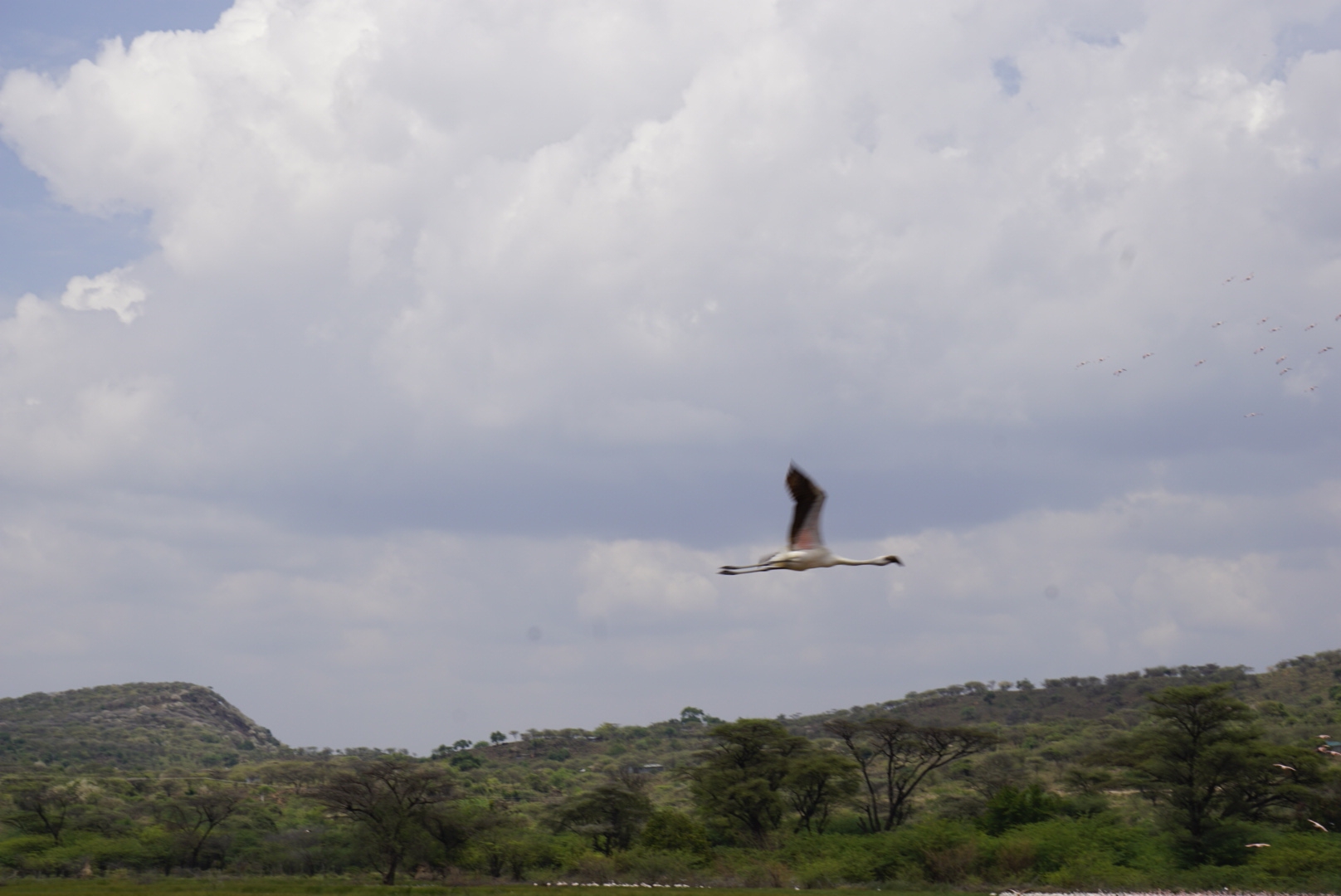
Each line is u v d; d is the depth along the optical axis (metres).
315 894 61.75
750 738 83.69
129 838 85.50
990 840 66.50
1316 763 65.25
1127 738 73.06
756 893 62.31
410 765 79.75
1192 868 61.91
